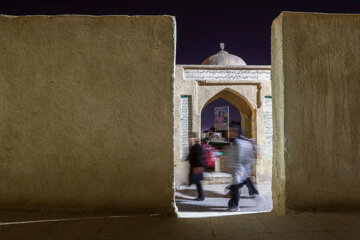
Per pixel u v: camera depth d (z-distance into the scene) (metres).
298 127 3.61
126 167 3.57
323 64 3.66
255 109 10.40
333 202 3.62
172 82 3.59
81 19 3.61
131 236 2.81
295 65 3.63
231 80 10.30
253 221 3.25
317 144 3.63
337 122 3.65
